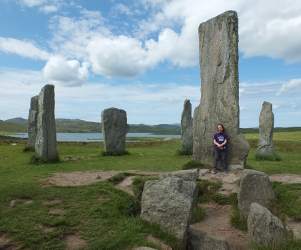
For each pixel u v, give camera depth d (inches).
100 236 267.3
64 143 1411.2
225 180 436.8
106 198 347.9
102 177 435.5
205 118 550.9
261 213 272.5
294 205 345.4
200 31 565.6
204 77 557.9
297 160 708.7
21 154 818.2
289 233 287.6
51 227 275.9
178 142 1360.7
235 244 304.8
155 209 292.7
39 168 548.1
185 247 277.7
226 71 525.3
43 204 319.3
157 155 815.1
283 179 426.9
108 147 817.5
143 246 249.1
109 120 826.2
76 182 400.8
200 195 406.0
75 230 275.0
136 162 636.7
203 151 552.4
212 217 363.6
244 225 331.6
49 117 641.6
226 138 506.9
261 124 761.6
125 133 853.8
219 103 534.3
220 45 532.4
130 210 337.7
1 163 620.4
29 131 950.4
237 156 519.2
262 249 259.6
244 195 344.8
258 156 736.3
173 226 278.2
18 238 252.8
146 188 313.1
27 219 283.6
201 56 564.1
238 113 520.7
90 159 709.3
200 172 490.9
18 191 346.0
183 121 834.2
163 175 410.3
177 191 294.4
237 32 523.8
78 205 322.3
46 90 636.1
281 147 1058.1
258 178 344.2
